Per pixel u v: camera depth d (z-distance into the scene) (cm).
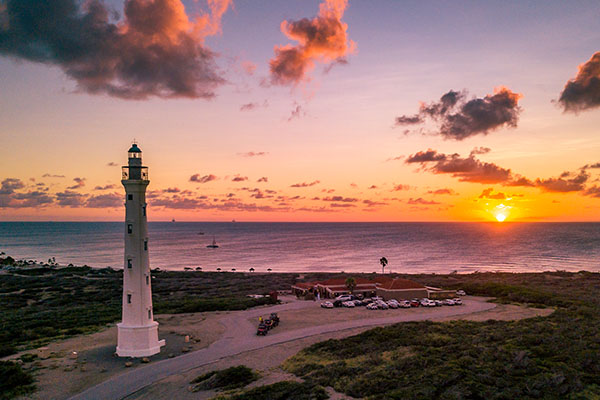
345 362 4084
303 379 3741
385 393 3092
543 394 2869
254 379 3872
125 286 4925
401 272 18450
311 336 5534
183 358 4712
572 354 3612
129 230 4931
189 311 7556
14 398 3631
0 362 4375
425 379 3253
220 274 15925
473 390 2995
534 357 3619
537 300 7994
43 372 4259
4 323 6838
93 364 4528
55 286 12031
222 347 5131
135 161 4916
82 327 6412
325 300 8731
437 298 8512
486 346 4119
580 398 2783
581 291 9562
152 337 4928
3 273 15450
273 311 7469
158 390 3762
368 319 6544
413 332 5141
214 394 3544
